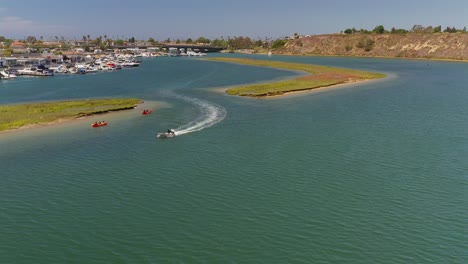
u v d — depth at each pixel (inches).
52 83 6328.7
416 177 2143.2
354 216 1744.6
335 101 4446.4
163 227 1683.1
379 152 2546.8
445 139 2817.4
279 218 1737.2
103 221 1738.4
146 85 6023.6
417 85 5851.4
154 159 2477.9
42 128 3267.7
